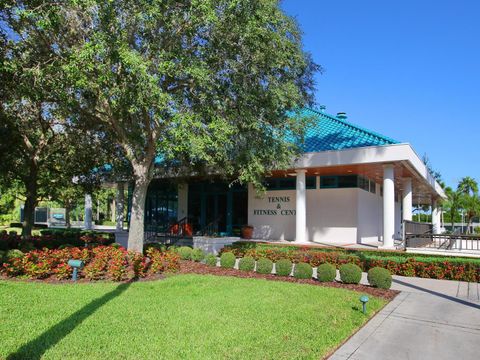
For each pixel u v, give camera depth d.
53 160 16.86
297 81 13.42
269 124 12.52
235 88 11.55
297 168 17.73
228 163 13.01
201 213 24.80
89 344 5.29
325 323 6.62
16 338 5.43
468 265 11.64
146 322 6.29
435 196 32.06
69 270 9.86
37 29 10.42
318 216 20.72
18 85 10.79
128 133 12.48
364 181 21.19
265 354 5.15
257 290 8.87
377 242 20.69
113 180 19.58
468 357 5.62
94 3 8.86
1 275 9.84
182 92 11.70
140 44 10.61
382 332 6.60
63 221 44.69
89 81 9.63
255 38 10.43
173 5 10.13
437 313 7.87
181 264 12.76
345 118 22.08
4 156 14.78
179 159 14.45
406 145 15.13
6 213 43.97
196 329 6.01
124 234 20.09
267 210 22.12
